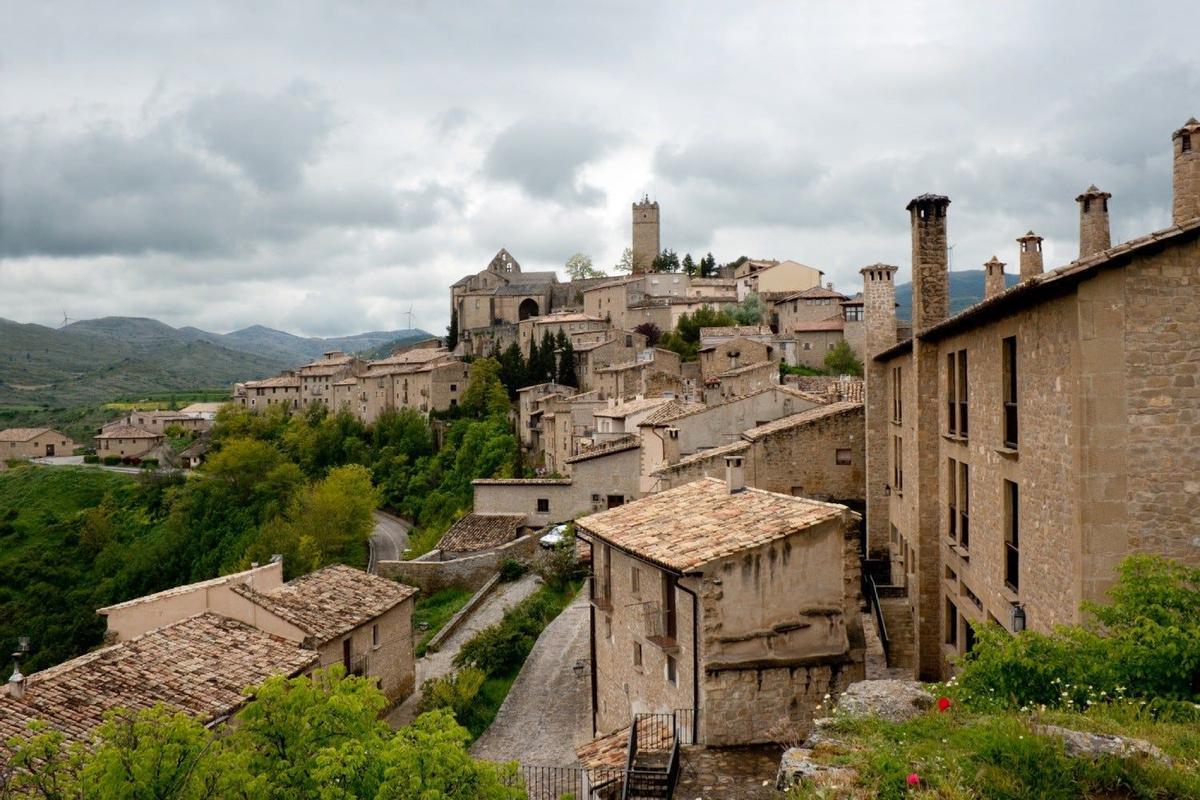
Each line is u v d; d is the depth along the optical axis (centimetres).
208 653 2336
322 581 3023
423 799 1102
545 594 3988
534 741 2470
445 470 9062
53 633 6594
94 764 1157
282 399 14012
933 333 2141
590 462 5134
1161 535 1272
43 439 14588
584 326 11312
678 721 1761
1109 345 1276
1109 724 947
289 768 1250
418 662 3428
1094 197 2184
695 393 6194
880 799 856
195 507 8619
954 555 2108
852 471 3416
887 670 2347
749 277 11762
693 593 1672
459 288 14800
